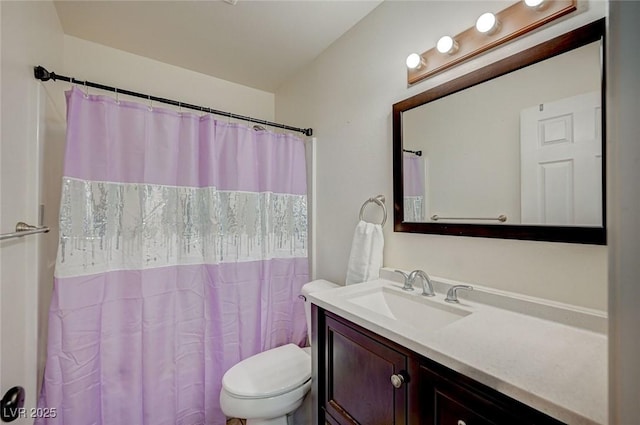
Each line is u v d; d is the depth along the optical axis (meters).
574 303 0.84
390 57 1.45
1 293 0.87
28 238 1.09
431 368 0.70
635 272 0.34
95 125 1.35
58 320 1.22
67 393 1.23
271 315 1.90
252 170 1.83
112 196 1.39
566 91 0.86
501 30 1.01
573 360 0.63
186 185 1.59
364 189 1.60
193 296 1.60
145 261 1.45
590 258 0.82
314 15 1.58
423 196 1.28
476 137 1.09
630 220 0.34
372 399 0.88
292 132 2.23
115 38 1.75
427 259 1.27
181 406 1.55
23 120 1.05
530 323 0.85
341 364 1.02
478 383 0.61
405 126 1.36
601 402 0.48
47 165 1.31
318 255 1.98
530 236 0.93
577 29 0.84
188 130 1.60
